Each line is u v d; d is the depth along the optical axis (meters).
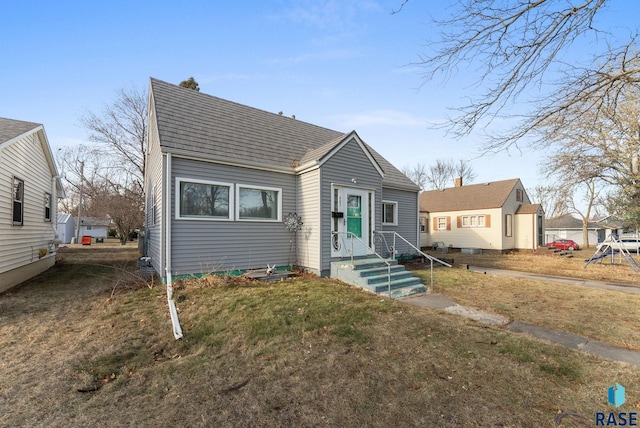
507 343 4.42
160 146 7.74
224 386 3.36
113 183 29.03
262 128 11.45
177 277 8.01
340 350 4.23
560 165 12.27
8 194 8.40
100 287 8.44
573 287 8.91
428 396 3.11
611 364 3.82
